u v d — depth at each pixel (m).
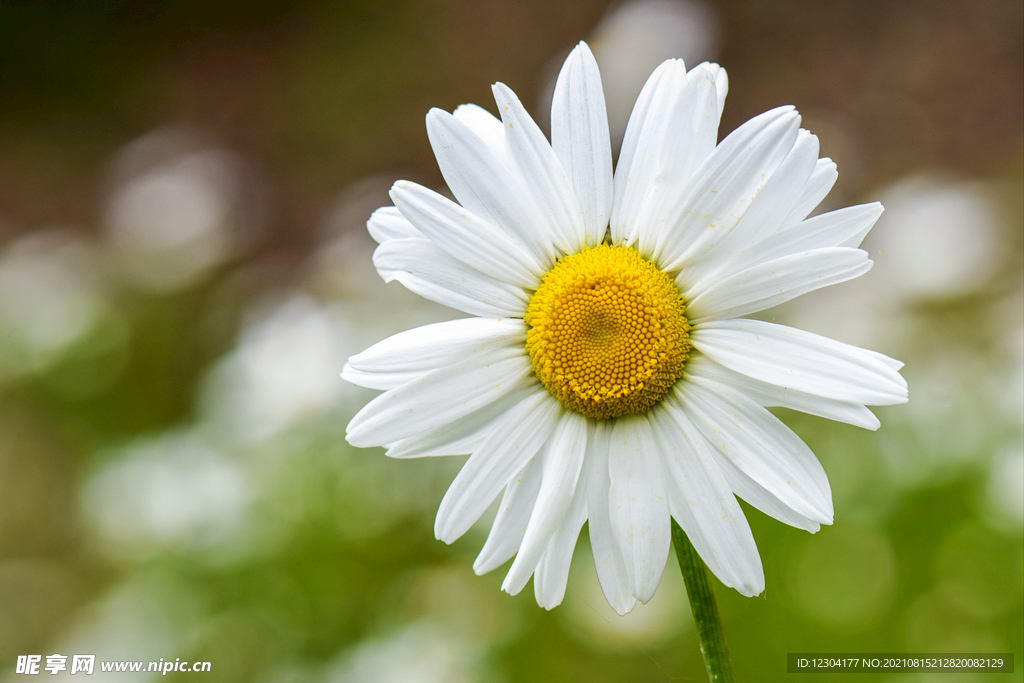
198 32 1.35
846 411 0.31
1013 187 0.81
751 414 0.32
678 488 0.32
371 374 0.32
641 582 0.32
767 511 0.32
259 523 0.45
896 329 0.47
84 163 1.20
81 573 0.61
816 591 0.41
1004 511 0.40
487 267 0.32
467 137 0.32
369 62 1.24
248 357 0.52
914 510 0.41
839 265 0.31
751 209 0.32
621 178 0.32
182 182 0.71
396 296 0.54
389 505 0.46
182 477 0.47
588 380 0.32
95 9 1.34
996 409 0.43
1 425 0.69
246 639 0.43
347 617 0.44
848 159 0.91
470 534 0.44
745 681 0.40
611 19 0.60
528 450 0.32
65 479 0.67
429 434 0.32
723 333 0.32
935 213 0.51
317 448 0.47
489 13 1.23
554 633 0.41
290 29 1.33
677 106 0.32
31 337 0.62
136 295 0.69
